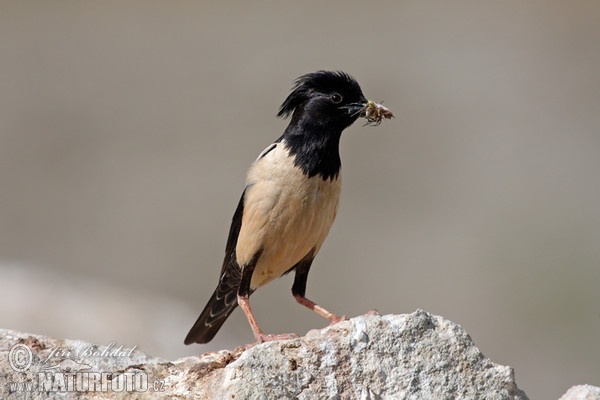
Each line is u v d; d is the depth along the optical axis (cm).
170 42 2478
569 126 2184
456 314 1697
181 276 1797
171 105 2278
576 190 2002
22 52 2467
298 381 628
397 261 1798
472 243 1844
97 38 2520
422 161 2055
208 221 1911
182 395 650
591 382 1584
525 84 2325
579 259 1777
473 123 2180
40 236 1906
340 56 2389
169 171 2042
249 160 2088
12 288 1498
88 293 1534
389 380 630
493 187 2005
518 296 1720
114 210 1953
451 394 625
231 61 2384
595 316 1673
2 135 2192
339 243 1841
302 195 783
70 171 2070
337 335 647
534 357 1628
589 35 2488
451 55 2392
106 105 2278
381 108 809
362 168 2038
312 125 801
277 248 802
